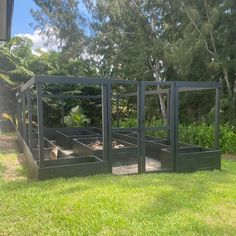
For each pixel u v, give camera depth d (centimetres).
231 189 461
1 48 1481
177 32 1263
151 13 1419
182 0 1134
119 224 325
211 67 1034
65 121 1491
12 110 1508
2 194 427
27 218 343
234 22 1017
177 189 453
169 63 1241
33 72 1547
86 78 573
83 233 307
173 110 657
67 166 557
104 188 452
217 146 718
